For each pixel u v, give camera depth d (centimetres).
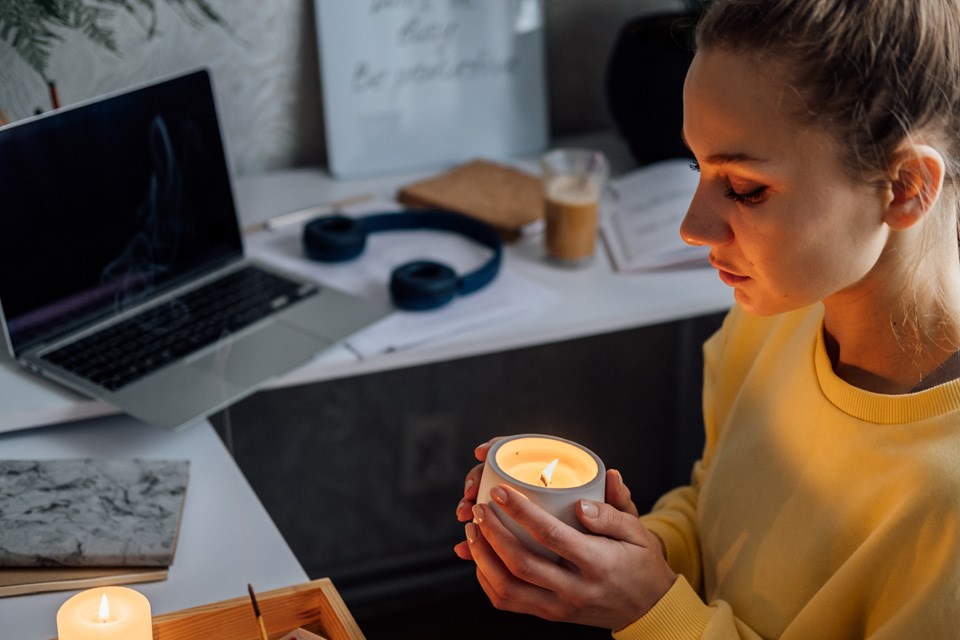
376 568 196
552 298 127
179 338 112
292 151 163
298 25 154
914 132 58
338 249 131
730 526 81
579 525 68
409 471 195
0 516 87
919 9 57
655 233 138
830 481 72
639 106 154
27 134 104
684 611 72
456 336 118
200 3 143
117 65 141
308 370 111
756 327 87
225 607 78
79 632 70
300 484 189
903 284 66
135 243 117
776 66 58
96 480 94
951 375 67
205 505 93
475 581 195
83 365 107
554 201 132
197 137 122
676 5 175
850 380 72
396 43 157
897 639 64
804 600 74
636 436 207
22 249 106
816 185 59
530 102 168
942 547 63
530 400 197
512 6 162
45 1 122
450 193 149
